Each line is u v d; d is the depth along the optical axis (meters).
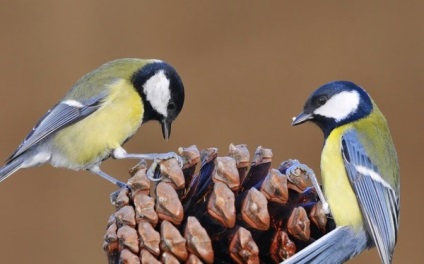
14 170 9.70
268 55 12.43
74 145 9.69
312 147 12.05
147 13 12.55
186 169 7.03
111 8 12.55
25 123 12.10
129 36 12.49
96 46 12.45
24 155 9.76
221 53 12.48
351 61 12.41
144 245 6.70
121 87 9.65
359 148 8.50
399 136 12.09
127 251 6.72
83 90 9.70
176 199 6.74
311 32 12.48
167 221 6.73
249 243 6.71
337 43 12.45
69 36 12.45
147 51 12.45
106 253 6.97
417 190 11.77
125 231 6.75
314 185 7.89
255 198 6.79
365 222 8.38
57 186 11.79
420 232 11.55
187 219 6.71
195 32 12.54
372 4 12.55
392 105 12.24
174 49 12.48
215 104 12.30
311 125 12.12
